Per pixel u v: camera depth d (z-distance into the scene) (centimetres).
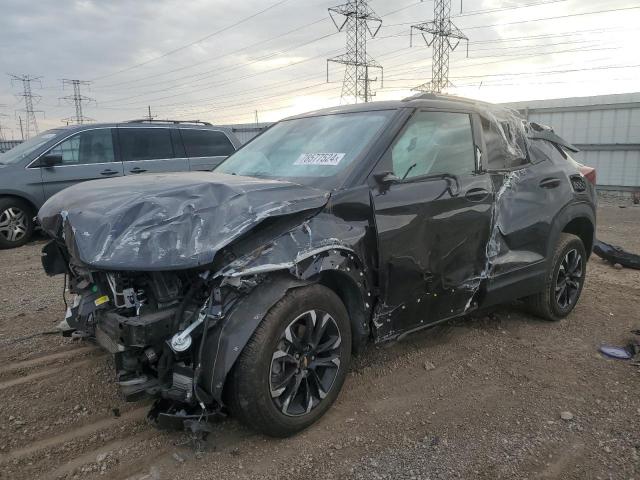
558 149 505
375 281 327
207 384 260
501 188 412
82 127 912
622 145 1819
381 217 322
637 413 328
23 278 639
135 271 261
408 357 400
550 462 279
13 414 315
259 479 260
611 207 1530
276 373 279
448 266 368
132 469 267
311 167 351
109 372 370
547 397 346
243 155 428
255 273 267
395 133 350
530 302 478
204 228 260
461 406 333
